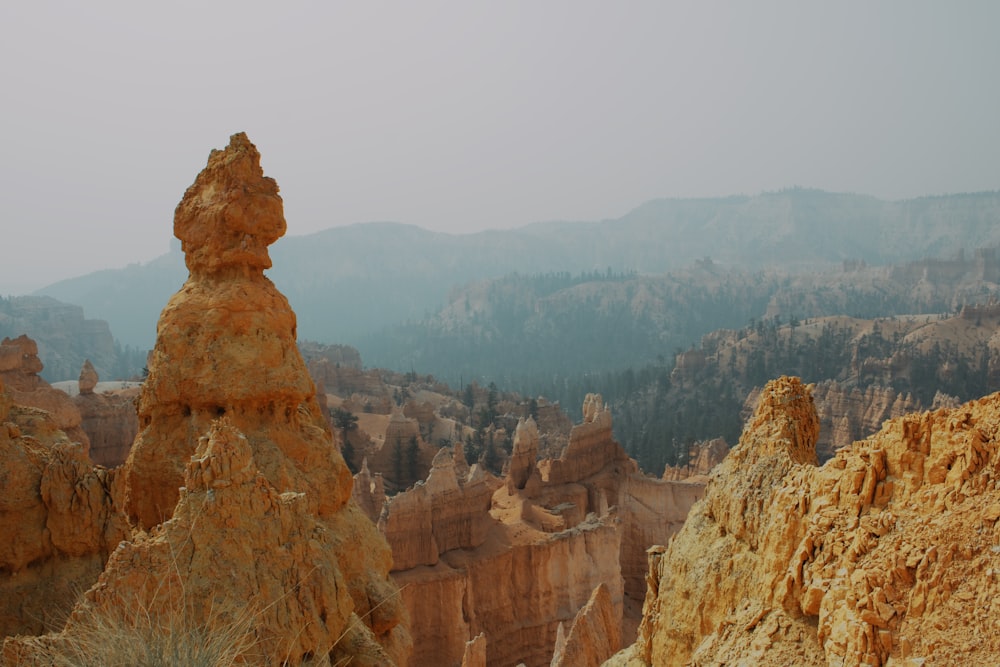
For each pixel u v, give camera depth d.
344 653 19.77
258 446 21.88
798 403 22.91
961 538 15.46
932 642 14.87
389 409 116.06
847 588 16.84
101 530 20.27
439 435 113.94
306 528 18.70
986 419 16.50
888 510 17.30
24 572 19.55
